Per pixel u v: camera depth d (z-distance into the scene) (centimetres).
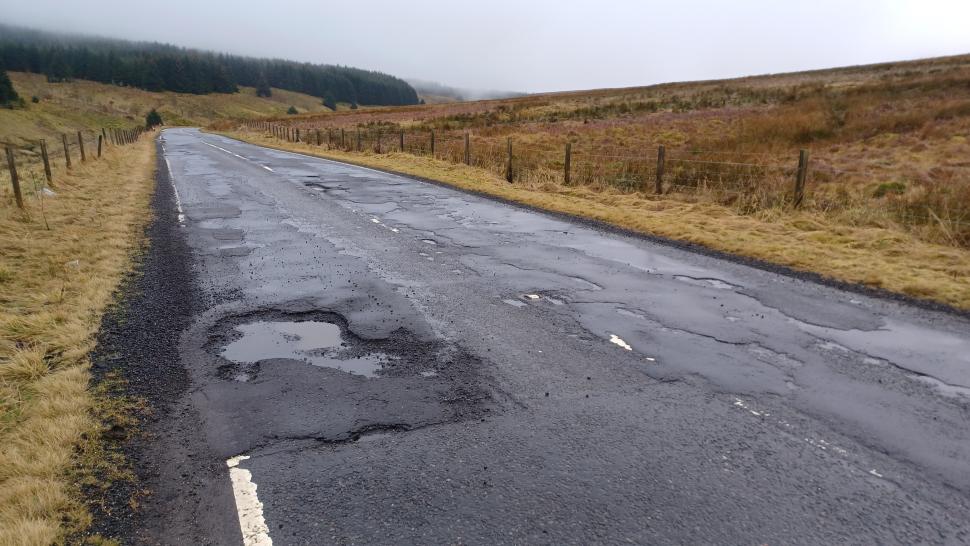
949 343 494
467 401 386
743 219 1036
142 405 377
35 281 627
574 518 273
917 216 963
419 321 538
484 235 948
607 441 339
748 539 260
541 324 534
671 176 1492
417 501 285
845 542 259
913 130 1925
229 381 414
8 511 272
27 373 414
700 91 4919
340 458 321
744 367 443
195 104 15825
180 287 638
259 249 830
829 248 824
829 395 398
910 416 370
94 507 280
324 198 1354
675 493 292
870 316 563
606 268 744
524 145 2536
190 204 1241
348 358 455
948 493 293
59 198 1162
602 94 6303
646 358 459
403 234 949
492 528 267
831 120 2225
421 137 3206
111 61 16738
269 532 264
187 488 296
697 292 640
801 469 313
